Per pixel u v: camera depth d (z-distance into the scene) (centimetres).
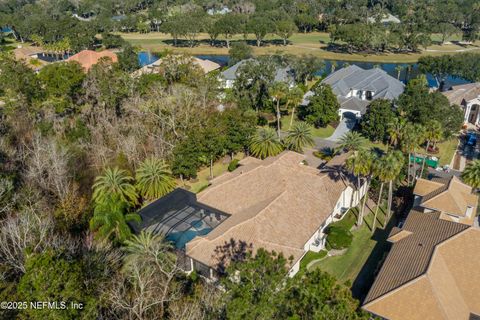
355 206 6216
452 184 5775
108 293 3528
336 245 5159
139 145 6906
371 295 4081
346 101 9831
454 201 5428
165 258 4288
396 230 5103
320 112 8938
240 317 2442
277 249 4662
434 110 7706
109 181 5553
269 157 6806
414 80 9881
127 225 5031
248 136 7519
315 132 8900
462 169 7350
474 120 9481
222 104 8869
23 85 8000
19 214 4478
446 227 4816
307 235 5031
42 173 5794
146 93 8650
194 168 6694
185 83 9425
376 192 6378
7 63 8138
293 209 5303
